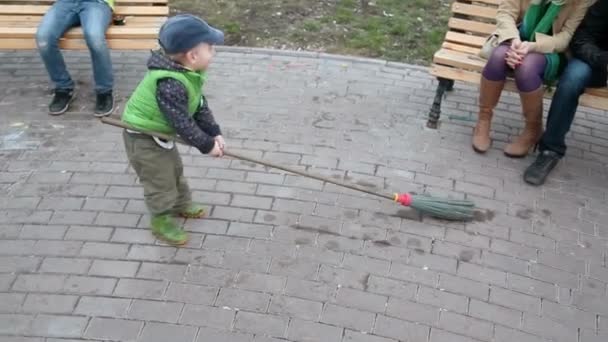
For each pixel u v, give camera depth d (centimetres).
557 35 439
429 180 444
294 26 655
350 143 479
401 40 639
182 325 329
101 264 364
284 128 492
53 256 368
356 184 435
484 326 338
